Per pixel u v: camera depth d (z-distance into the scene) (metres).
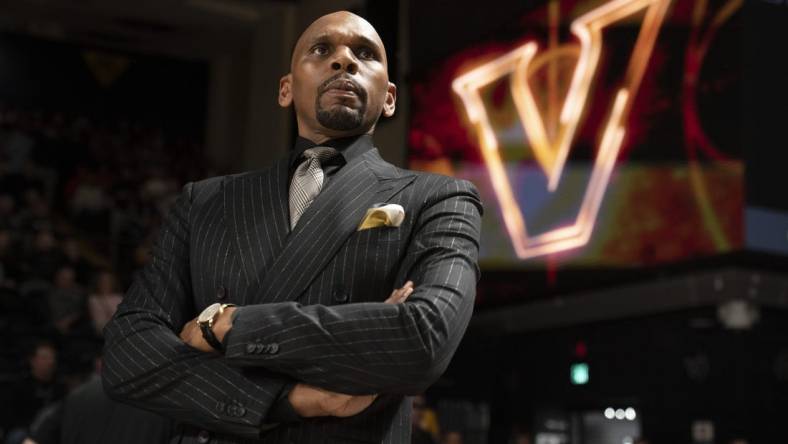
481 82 8.34
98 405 2.66
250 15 13.72
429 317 1.25
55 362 7.68
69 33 15.55
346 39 1.56
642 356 7.92
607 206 7.11
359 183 1.46
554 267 7.44
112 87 16.47
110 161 15.71
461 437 8.64
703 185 6.50
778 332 7.37
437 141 8.58
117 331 1.39
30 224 12.44
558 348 8.59
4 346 8.23
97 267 12.03
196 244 1.48
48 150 15.44
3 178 14.74
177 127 16.72
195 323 1.37
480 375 8.98
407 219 1.42
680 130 6.71
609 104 7.22
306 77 1.55
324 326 1.23
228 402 1.26
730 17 6.49
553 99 7.70
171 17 14.28
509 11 8.33
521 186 7.83
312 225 1.39
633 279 6.87
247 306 1.31
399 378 1.23
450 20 8.69
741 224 6.21
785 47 6.55
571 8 7.73
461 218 1.42
